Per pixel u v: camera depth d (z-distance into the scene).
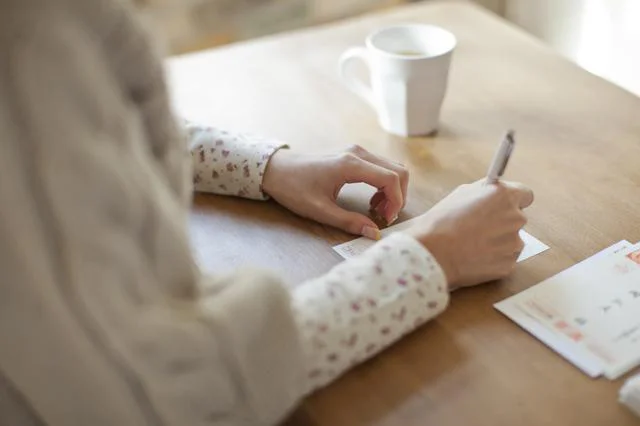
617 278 0.81
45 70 0.50
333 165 0.93
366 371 0.71
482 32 1.36
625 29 1.68
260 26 1.84
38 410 0.58
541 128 1.08
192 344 0.57
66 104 0.50
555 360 0.71
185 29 1.76
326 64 1.28
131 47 0.54
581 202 0.93
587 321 0.75
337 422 0.67
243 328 0.60
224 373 0.60
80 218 0.51
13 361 0.55
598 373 0.69
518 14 1.96
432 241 0.78
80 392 0.56
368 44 1.08
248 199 0.98
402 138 1.08
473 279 0.80
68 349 0.54
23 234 0.51
